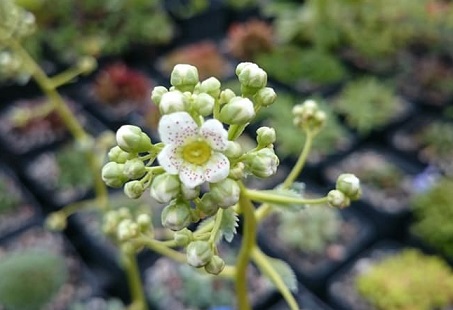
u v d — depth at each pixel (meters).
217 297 0.24
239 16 0.42
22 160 0.32
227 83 0.35
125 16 0.39
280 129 0.31
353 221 0.28
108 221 0.16
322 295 0.26
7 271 0.23
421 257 0.27
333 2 0.38
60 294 0.26
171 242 0.14
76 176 0.30
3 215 0.29
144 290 0.26
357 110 0.33
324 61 0.36
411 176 0.31
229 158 0.10
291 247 0.27
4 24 0.18
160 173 0.10
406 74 0.36
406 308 0.24
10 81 0.35
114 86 0.35
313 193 0.30
